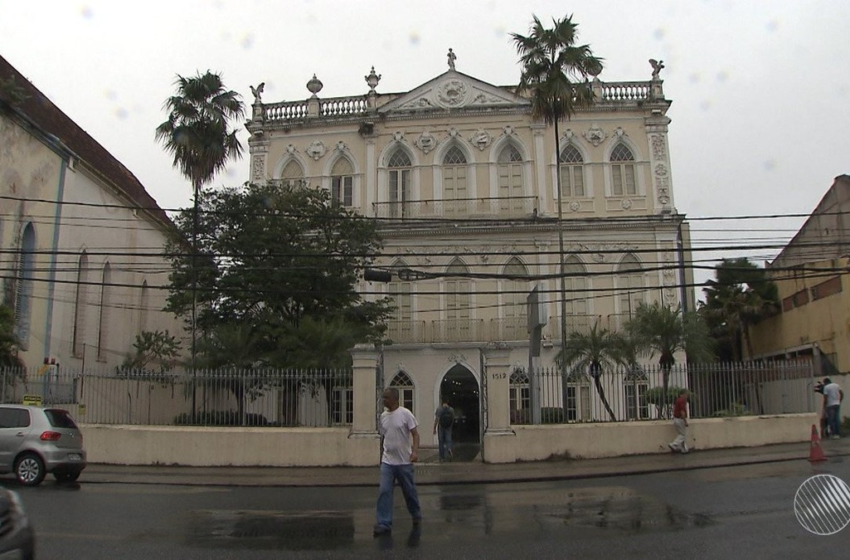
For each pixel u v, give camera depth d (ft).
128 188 124.77
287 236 93.81
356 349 64.90
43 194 90.17
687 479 50.65
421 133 113.09
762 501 39.22
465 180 112.06
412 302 107.96
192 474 58.80
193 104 94.27
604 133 111.24
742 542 29.12
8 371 68.80
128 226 115.85
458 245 108.99
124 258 114.11
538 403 71.26
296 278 90.12
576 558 27.14
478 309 106.93
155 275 126.11
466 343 104.88
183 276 92.73
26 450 50.85
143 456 64.85
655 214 108.06
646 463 60.49
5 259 82.43
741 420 70.18
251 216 91.25
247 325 84.12
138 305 120.37
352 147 114.11
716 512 36.11
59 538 31.30
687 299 135.13
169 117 93.61
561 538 30.78
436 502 42.78
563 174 111.04
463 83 113.91
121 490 49.83
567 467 59.67
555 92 86.99
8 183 82.69
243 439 64.03
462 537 31.50
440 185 111.65
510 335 105.81
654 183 109.60
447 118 112.88
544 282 106.73
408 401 105.40
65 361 95.91
